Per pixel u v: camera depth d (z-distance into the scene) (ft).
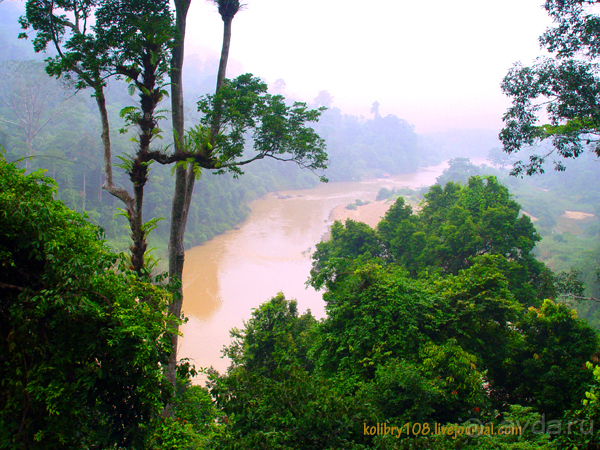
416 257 90.74
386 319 45.03
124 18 33.19
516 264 75.72
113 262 22.58
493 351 48.93
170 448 27.73
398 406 35.32
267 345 64.34
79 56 31.91
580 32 40.78
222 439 22.57
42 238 18.35
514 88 44.01
